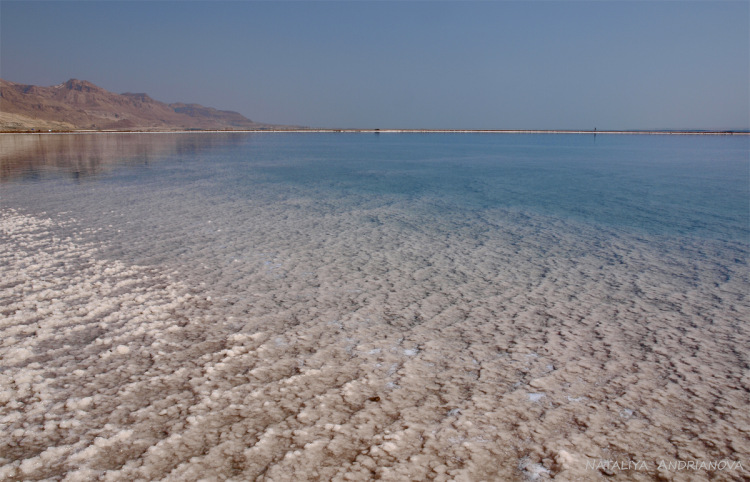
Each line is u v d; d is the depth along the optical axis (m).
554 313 5.55
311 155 40.59
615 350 4.60
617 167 29.30
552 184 19.64
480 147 64.94
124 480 2.72
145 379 3.86
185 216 11.20
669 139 124.69
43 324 4.89
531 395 3.75
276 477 2.76
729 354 4.54
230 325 5.02
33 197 13.77
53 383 3.77
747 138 137.62
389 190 17.16
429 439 3.16
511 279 6.84
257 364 4.16
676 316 5.49
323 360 4.27
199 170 23.94
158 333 4.76
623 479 2.83
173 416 3.35
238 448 3.01
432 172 25.05
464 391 3.79
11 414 3.32
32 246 8.10
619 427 3.35
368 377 3.98
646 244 9.14
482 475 2.83
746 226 10.97
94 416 3.34
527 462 2.96
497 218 11.78
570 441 3.18
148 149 44.47
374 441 3.12
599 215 12.34
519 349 4.59
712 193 16.88
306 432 3.20
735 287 6.57
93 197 13.95
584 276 7.03
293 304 5.69
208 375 3.95
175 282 6.38
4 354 4.23
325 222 10.86
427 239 9.33
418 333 4.92
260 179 20.25
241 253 7.97
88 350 4.35
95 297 5.71
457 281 6.71
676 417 3.49
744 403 3.69
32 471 2.78
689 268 7.50
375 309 5.58
